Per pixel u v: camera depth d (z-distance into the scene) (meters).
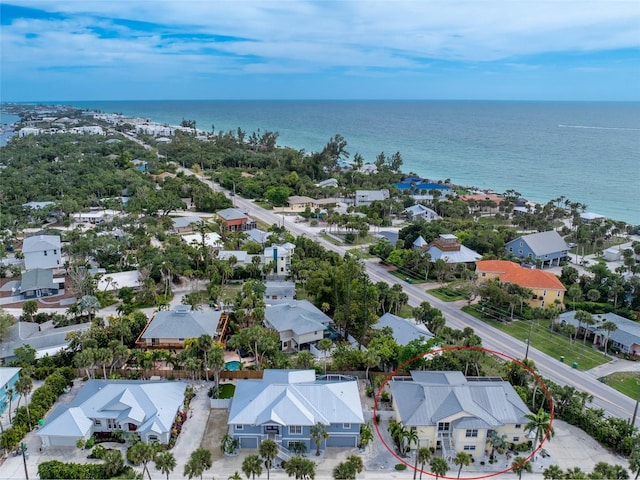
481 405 67.81
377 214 186.00
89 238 138.00
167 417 68.31
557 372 87.31
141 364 82.50
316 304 109.94
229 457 64.75
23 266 132.25
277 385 70.31
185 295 113.88
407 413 67.75
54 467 59.28
